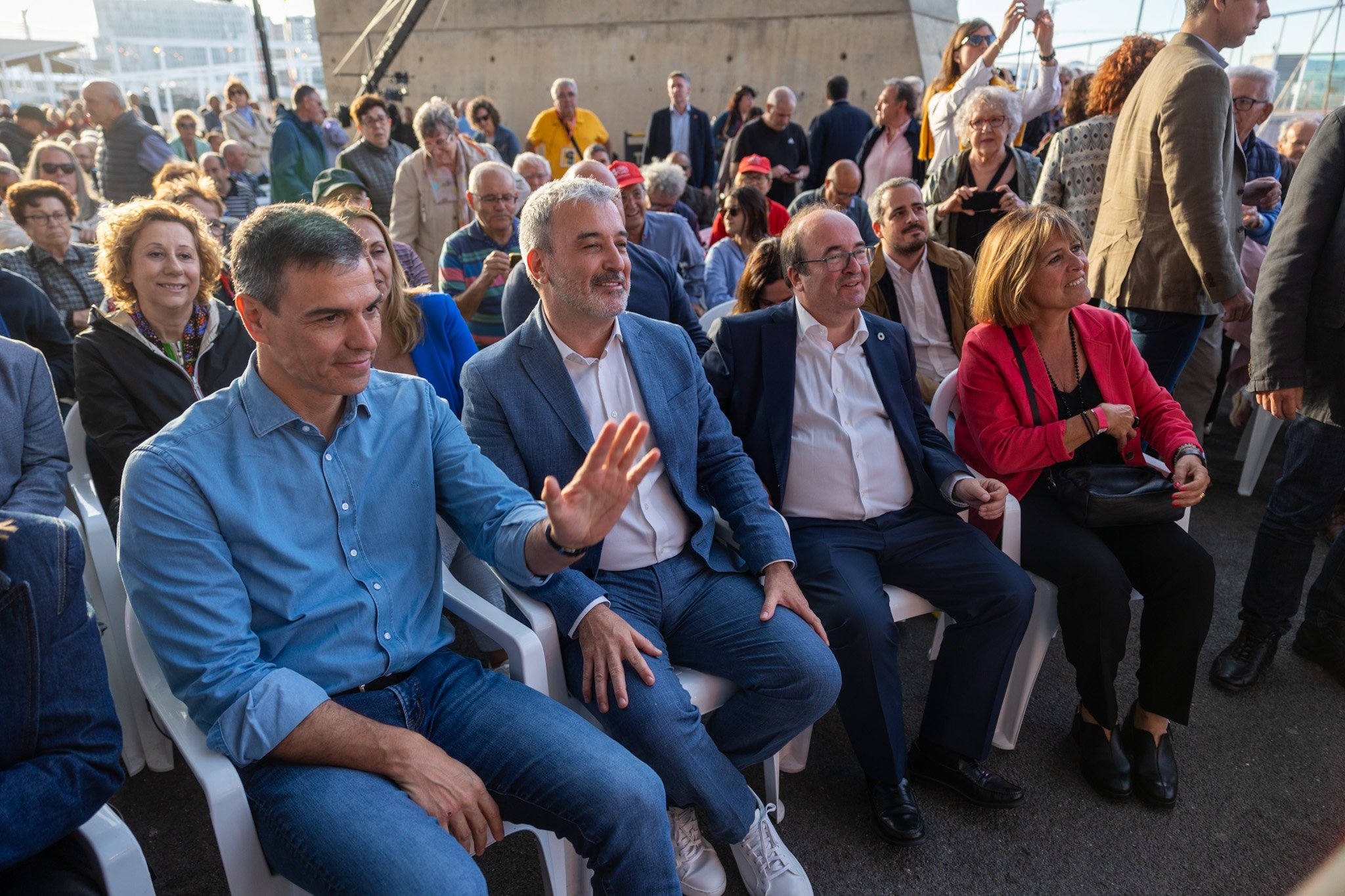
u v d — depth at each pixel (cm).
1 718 108
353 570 147
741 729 175
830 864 184
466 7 1268
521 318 261
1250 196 399
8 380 195
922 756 209
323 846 121
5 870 114
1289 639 270
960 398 232
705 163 816
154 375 224
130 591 133
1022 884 179
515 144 863
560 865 160
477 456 165
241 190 704
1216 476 387
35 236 335
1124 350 228
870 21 1020
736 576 191
